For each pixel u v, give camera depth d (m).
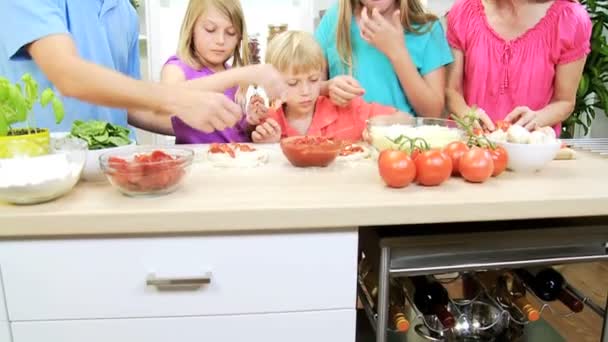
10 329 0.80
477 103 1.60
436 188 0.90
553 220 0.96
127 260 0.79
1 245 0.76
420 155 0.91
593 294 1.08
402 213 0.81
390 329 0.92
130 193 0.84
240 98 1.53
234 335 0.84
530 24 1.55
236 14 1.47
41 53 1.00
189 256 0.80
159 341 0.83
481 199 0.83
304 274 0.82
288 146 1.04
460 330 1.02
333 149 1.04
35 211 0.76
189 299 0.81
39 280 0.78
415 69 1.48
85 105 1.28
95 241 0.78
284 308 0.83
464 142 1.04
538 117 1.51
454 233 0.87
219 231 0.79
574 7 1.56
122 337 0.82
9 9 1.02
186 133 1.47
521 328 1.11
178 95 0.97
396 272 0.85
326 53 1.59
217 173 1.00
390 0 1.48
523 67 1.55
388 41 1.42
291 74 1.40
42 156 0.82
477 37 1.57
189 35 1.49
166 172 0.83
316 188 0.90
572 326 1.20
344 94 1.41
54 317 0.80
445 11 2.50
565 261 0.88
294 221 0.79
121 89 0.95
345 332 0.86
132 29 1.44
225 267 0.81
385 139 1.07
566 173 1.02
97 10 1.29
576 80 1.59
